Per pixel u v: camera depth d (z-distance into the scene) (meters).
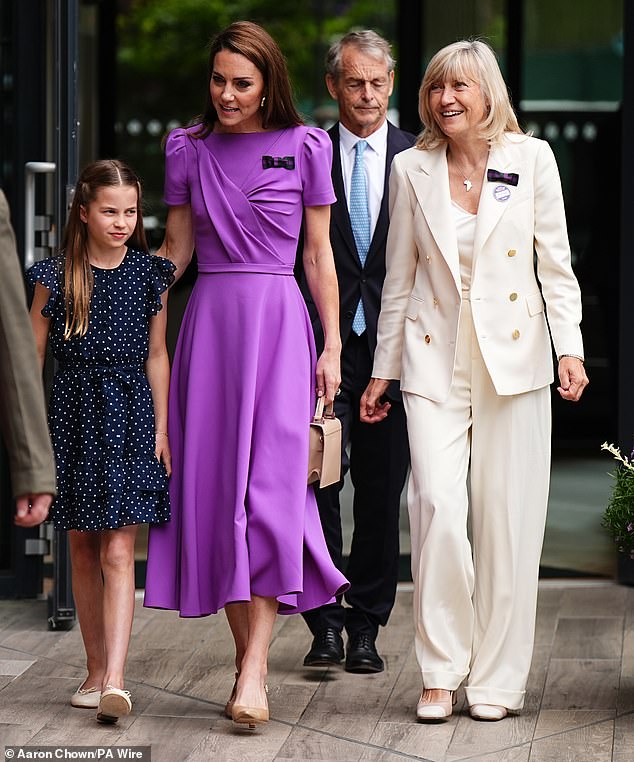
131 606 6.86
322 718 6.95
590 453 15.65
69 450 6.82
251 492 6.71
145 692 7.37
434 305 7.00
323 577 6.94
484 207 6.85
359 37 7.83
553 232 6.96
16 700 7.21
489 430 6.98
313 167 6.94
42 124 9.32
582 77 17.05
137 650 8.16
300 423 6.80
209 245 6.93
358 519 7.89
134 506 6.77
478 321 6.86
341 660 7.82
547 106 17.09
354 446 7.89
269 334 6.84
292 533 6.71
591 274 16.58
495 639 6.98
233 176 6.87
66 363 6.84
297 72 21.53
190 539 6.83
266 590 6.74
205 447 6.87
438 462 6.92
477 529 7.05
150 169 20.11
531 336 6.94
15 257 4.74
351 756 6.39
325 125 21.23
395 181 7.14
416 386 6.98
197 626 8.70
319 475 6.91
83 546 7.03
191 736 6.67
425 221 6.97
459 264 6.93
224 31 6.81
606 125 16.56
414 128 16.09
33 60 9.29
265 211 6.84
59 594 8.51
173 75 21.41
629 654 8.05
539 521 7.03
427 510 6.89
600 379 16.56
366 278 7.88
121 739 6.61
